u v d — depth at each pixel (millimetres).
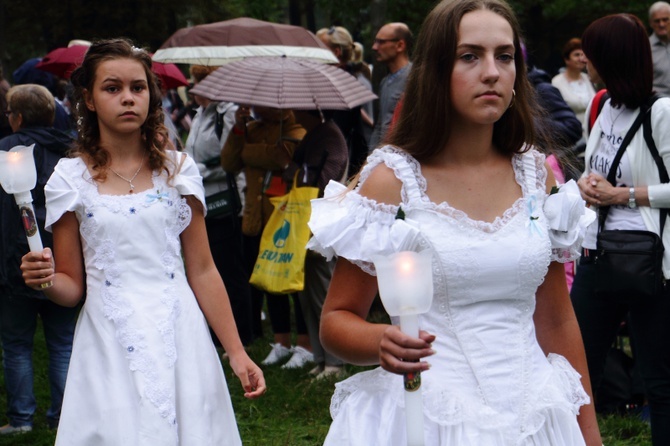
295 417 6430
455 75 2666
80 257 3912
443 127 2701
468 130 2754
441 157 2771
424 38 2729
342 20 19172
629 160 4824
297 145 7340
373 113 10141
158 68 9219
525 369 2701
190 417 3762
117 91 3906
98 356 3789
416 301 2324
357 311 2771
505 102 2684
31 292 6027
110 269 3818
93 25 22547
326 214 2752
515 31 2730
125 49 3955
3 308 6246
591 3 21625
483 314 2693
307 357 7723
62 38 22562
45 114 6012
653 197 4738
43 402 7078
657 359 4625
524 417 2666
